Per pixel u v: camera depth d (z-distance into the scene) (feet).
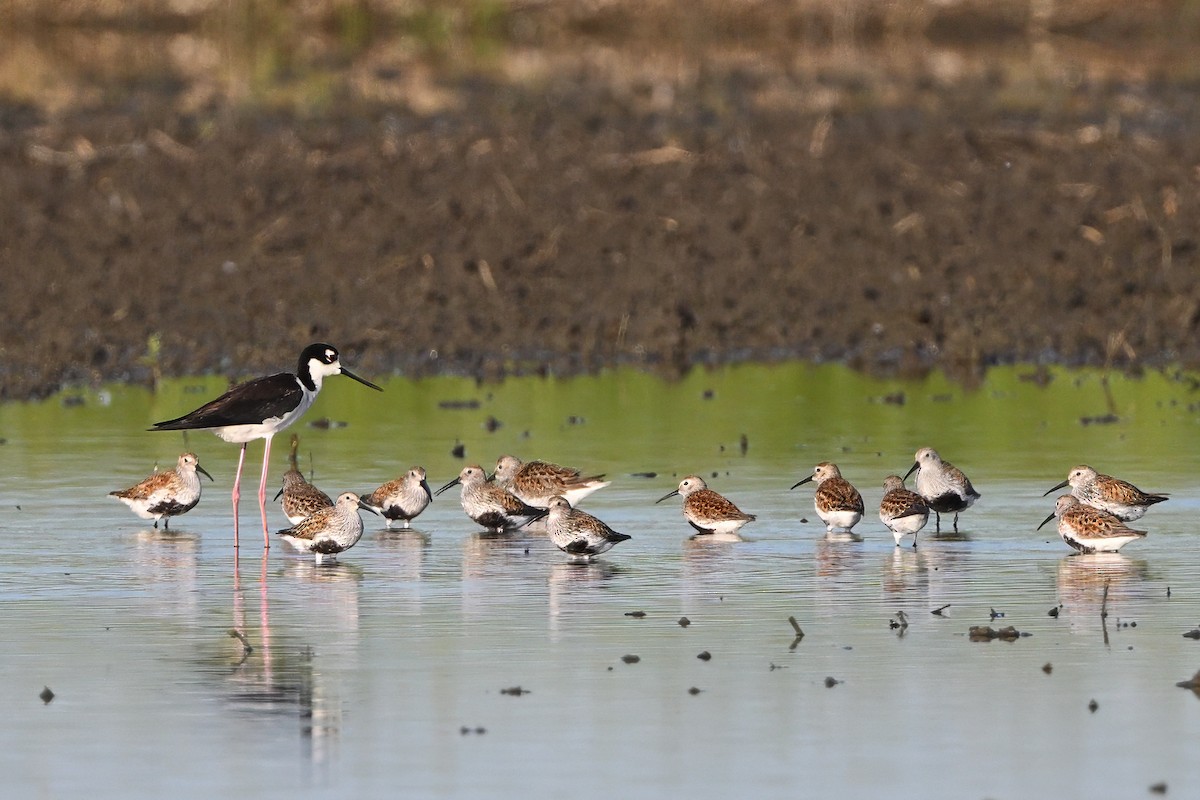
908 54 142.72
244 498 54.34
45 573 44.32
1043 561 45.42
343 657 37.06
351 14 147.95
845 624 39.47
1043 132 106.32
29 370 72.84
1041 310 81.51
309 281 84.48
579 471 52.95
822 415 66.03
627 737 32.45
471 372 75.20
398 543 48.49
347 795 29.91
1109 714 33.53
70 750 31.96
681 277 85.10
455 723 33.19
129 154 101.35
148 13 158.81
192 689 35.12
